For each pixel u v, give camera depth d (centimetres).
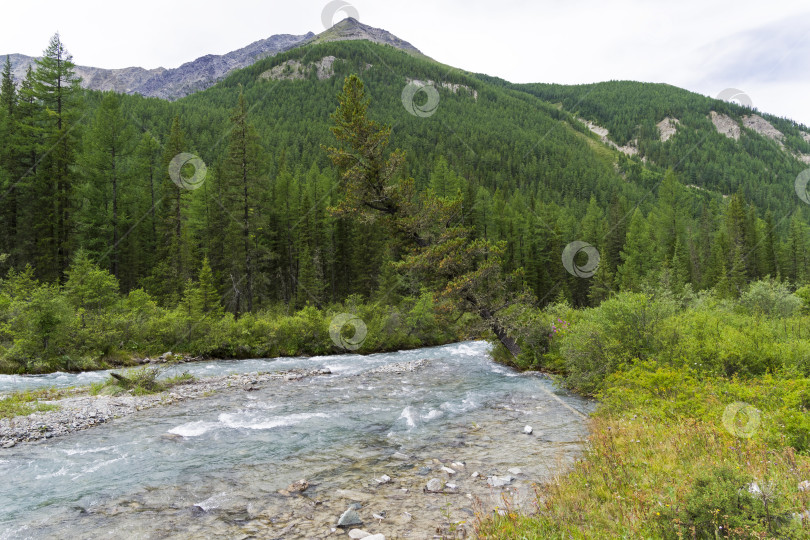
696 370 997
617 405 927
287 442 871
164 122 12088
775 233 7619
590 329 1335
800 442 573
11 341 1928
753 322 1415
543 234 7088
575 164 17912
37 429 943
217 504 579
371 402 1252
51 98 3747
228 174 3984
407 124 19112
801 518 353
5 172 3700
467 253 2031
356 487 633
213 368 2041
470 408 1167
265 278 4559
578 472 592
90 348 2075
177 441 880
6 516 547
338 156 2169
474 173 13862
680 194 9806
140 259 4847
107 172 4144
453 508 544
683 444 614
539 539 404
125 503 585
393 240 2294
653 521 400
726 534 358
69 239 3706
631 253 6569
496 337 2233
